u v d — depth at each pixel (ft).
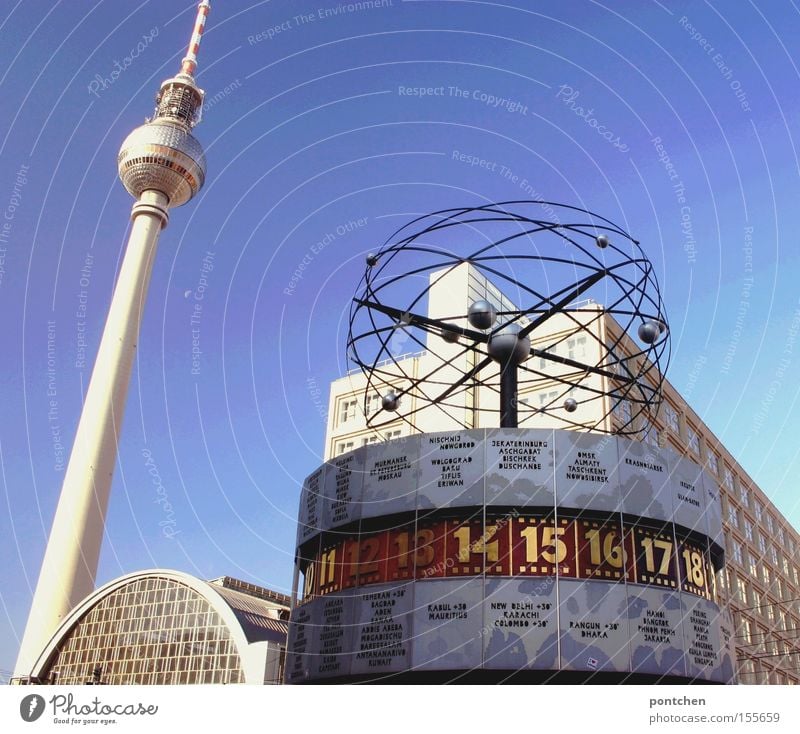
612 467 62.75
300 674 65.31
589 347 160.86
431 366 181.98
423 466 64.08
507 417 68.18
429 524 62.39
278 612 207.41
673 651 58.18
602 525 60.64
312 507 71.72
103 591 210.59
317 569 68.13
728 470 225.76
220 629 187.42
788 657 234.38
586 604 57.36
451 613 57.82
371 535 64.69
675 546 62.54
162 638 195.21
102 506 272.72
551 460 62.28
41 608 254.06
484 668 55.62
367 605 61.52
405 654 57.88
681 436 194.80
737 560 215.31
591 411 155.12
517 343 69.97
